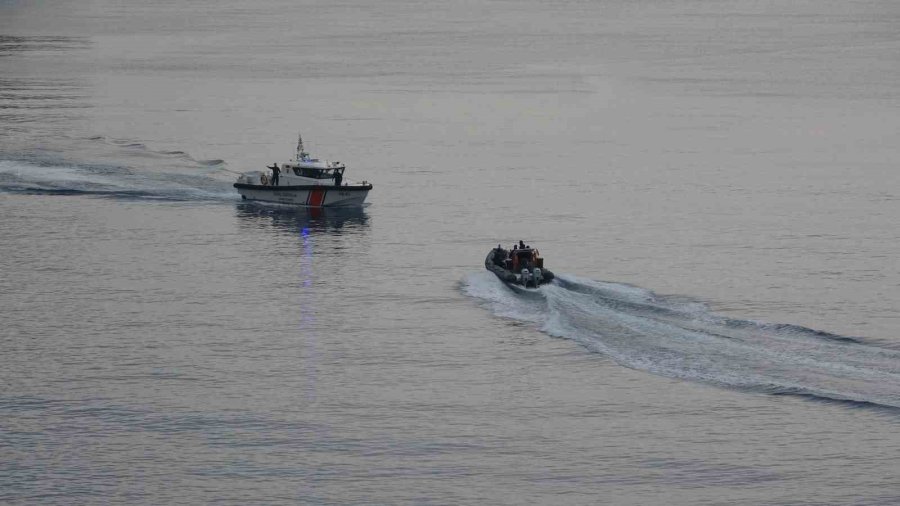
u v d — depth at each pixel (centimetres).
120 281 18588
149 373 14750
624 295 17338
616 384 14088
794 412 13138
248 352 15462
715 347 14988
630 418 13262
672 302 17162
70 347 15650
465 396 13962
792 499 11619
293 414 13550
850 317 16462
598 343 15288
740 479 11981
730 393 13675
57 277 18788
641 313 16338
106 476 12156
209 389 14250
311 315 16925
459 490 11862
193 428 13212
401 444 12794
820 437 12631
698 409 13350
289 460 12475
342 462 12425
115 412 13612
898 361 14400
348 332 16188
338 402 13862
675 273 18762
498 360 14988
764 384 13800
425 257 19888
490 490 11856
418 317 16738
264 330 16312
